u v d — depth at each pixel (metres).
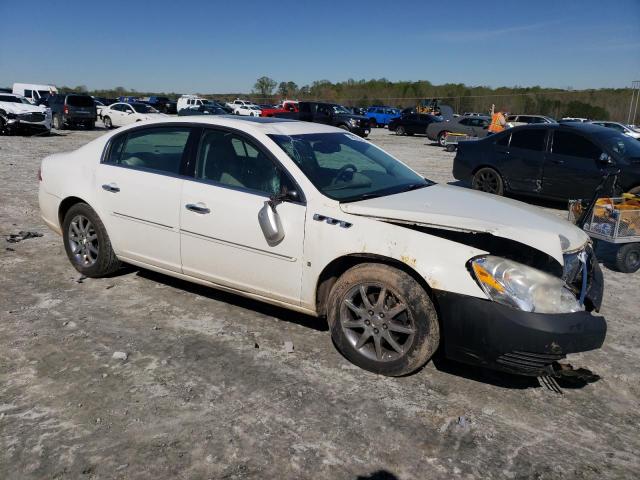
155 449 2.78
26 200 8.57
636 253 6.11
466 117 24.97
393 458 2.80
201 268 4.27
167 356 3.71
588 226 6.13
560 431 3.10
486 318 3.16
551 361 3.15
